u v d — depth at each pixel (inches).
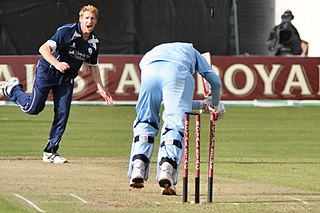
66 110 1660.9
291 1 3946.9
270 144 2183.8
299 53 3700.8
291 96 3378.4
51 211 1055.0
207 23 3577.8
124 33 3499.0
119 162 1708.9
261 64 3358.8
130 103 3294.8
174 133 1190.9
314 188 1344.7
